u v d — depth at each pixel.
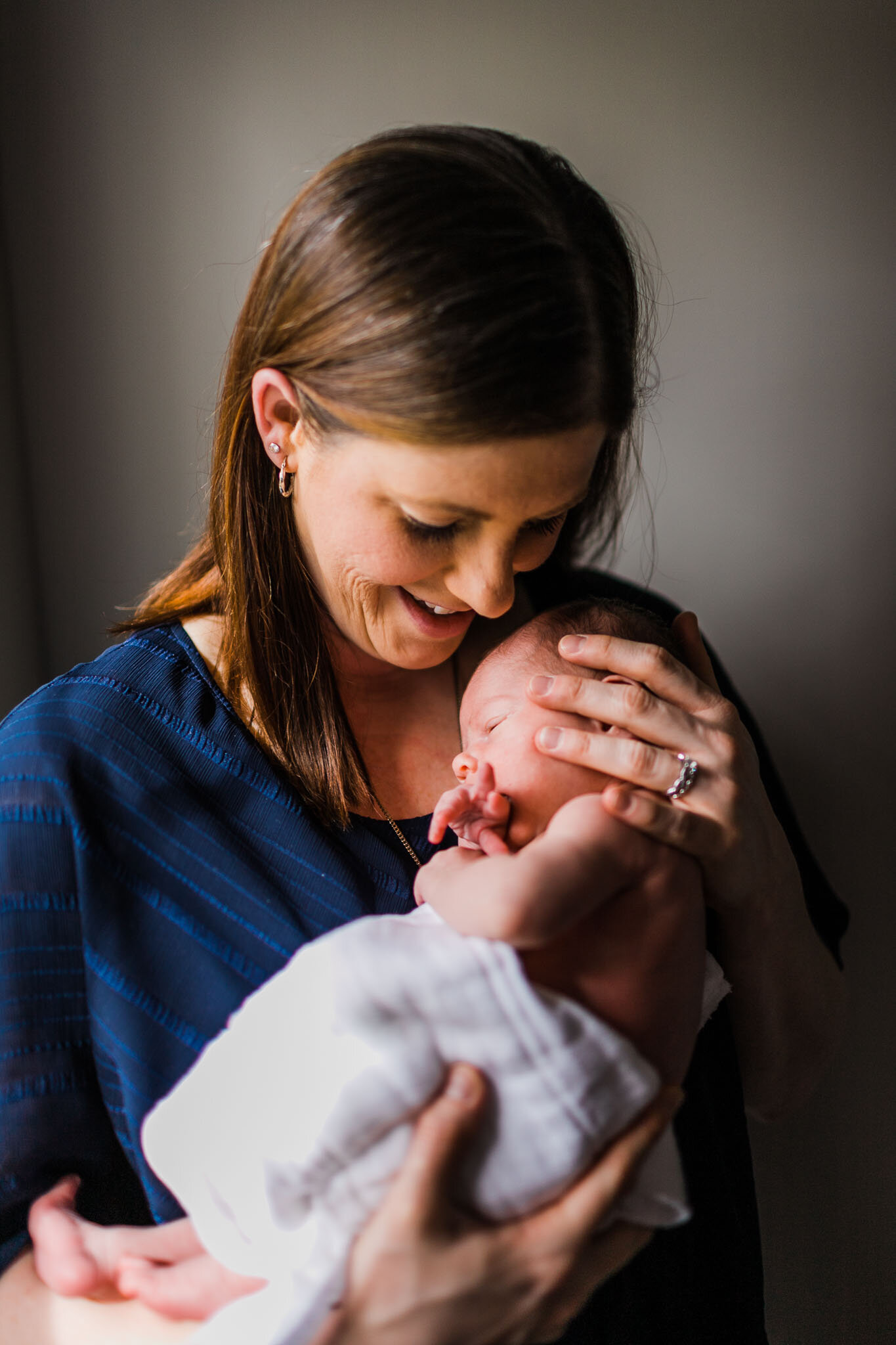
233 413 0.96
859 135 1.48
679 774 0.90
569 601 1.15
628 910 0.83
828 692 1.69
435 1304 0.73
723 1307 1.04
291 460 0.94
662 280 1.53
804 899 1.11
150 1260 0.85
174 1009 0.90
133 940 0.91
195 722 0.98
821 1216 1.82
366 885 0.97
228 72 1.42
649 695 0.93
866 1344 1.82
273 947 0.92
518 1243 0.73
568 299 0.79
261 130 1.44
